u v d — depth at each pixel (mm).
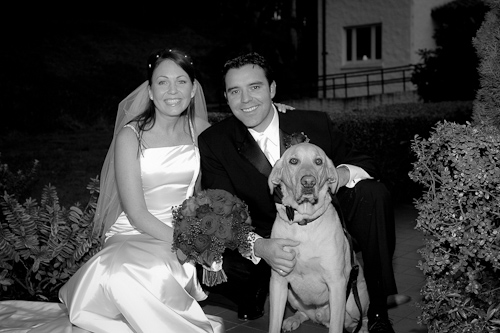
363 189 3318
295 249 3029
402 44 15578
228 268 3604
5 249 3461
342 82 17094
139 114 3574
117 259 3102
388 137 7320
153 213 3449
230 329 3645
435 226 2703
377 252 3320
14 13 20906
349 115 7680
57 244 3545
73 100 15719
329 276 3033
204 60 18984
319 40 17547
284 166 2986
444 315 2861
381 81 15539
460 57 13188
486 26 3318
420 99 14133
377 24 16156
